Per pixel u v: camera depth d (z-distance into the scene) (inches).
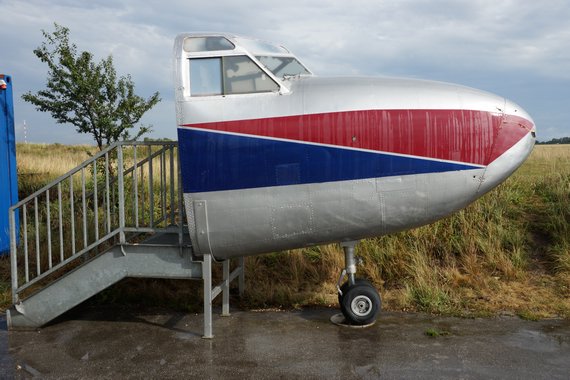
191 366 157.1
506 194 329.7
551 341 176.4
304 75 191.0
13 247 198.4
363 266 265.7
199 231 177.0
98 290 193.3
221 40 180.5
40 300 195.0
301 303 228.4
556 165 455.2
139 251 190.2
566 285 237.3
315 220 177.5
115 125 369.4
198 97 174.9
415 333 186.5
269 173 173.0
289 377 147.7
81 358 165.8
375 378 146.2
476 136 172.9
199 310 221.3
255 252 187.8
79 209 347.9
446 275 251.3
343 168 172.2
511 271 250.8
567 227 280.7
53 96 369.7
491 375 147.6
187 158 173.6
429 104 173.8
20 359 165.8
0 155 297.9
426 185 174.2
